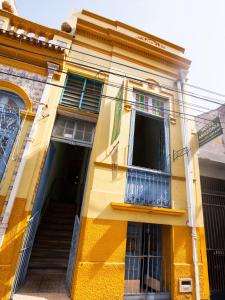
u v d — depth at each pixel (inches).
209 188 295.3
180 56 321.7
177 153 258.7
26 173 194.4
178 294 196.4
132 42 303.6
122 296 180.2
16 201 183.0
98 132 234.7
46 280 207.8
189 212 227.8
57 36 270.2
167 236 224.4
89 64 272.4
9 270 163.9
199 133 269.4
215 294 241.6
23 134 207.5
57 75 243.3
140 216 212.2
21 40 235.8
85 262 179.9
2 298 156.1
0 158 195.5
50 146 234.7
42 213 295.1
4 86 222.4
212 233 268.5
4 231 169.2
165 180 240.7
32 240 219.5
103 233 193.9
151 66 305.3
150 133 320.5
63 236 285.9
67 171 503.8
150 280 209.9
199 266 213.9
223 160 314.7
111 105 254.1
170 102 288.7
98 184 210.5
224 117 359.9
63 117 248.8
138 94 281.1
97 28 294.2
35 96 226.1
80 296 170.1
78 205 343.3
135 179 228.2
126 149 237.3
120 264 188.9
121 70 283.7
